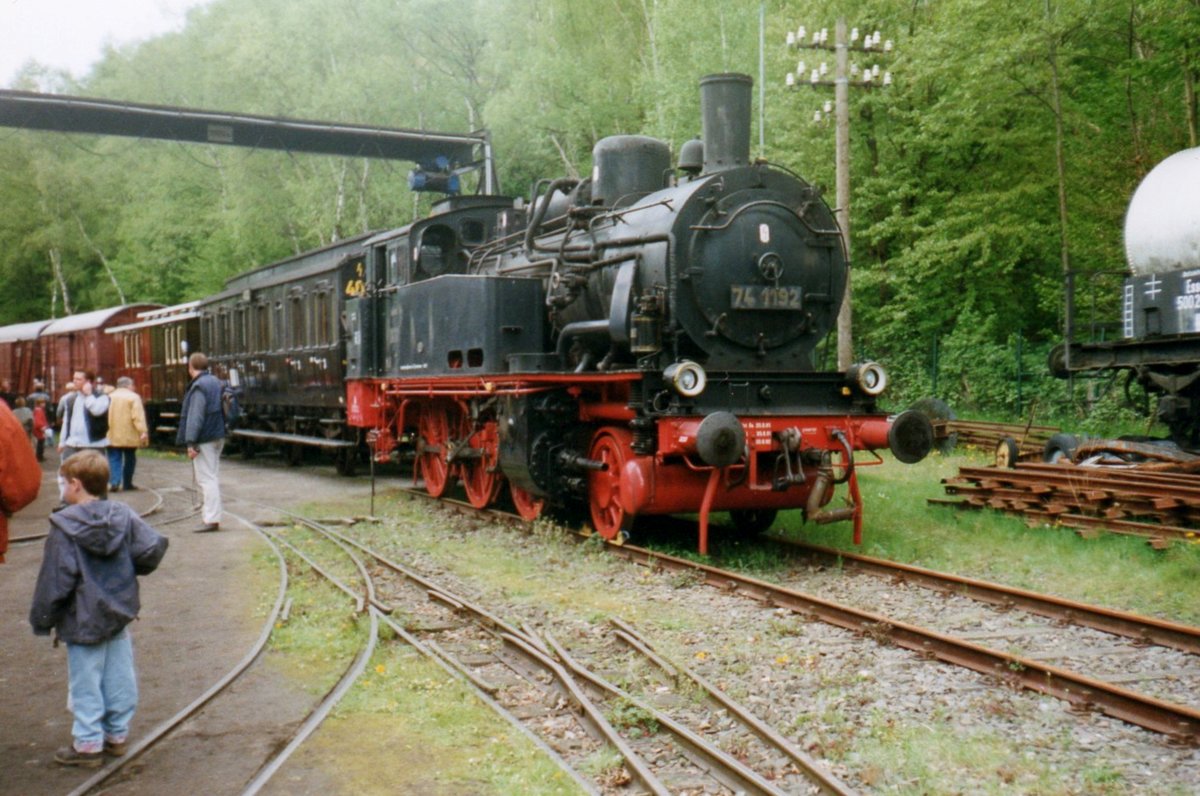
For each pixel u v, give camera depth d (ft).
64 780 15.31
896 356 79.15
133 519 16.17
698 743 16.24
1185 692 19.26
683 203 32.24
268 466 70.23
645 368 31.68
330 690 19.56
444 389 43.83
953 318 79.15
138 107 73.82
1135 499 33.78
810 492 32.73
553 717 18.37
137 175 165.78
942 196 75.20
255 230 136.56
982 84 65.87
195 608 26.35
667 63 99.96
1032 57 67.21
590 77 115.96
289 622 24.85
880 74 72.95
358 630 23.98
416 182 84.58
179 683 20.07
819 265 34.35
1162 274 40.98
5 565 32.81
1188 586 26.99
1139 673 20.38
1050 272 78.18
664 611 25.94
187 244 161.27
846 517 31.78
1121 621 22.93
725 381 31.99
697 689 19.33
